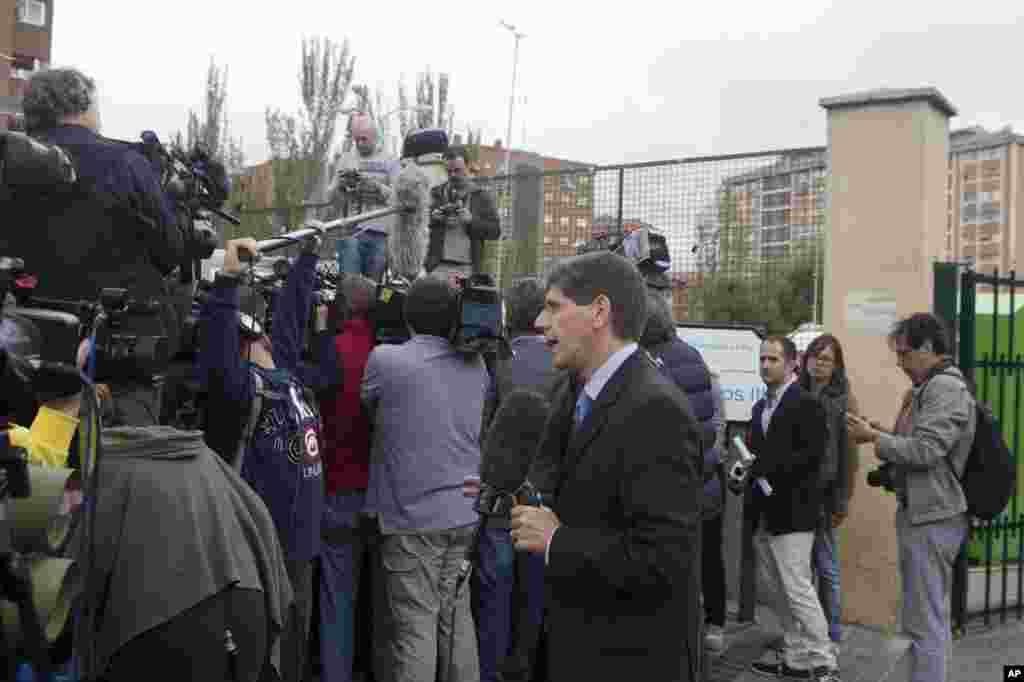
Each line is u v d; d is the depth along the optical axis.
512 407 2.85
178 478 2.79
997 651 6.96
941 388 5.23
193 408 3.53
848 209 7.39
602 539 2.54
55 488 2.29
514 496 2.82
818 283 7.76
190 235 3.56
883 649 6.68
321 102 25.83
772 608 6.90
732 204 8.14
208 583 2.72
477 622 4.88
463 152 7.11
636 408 2.59
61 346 2.53
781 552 5.95
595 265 2.78
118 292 2.83
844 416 6.34
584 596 2.60
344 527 4.61
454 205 6.96
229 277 3.43
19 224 3.06
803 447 5.88
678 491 2.52
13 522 2.23
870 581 7.16
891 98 7.18
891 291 7.22
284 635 3.66
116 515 2.70
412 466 4.46
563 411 2.92
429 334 4.60
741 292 8.06
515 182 9.06
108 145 3.20
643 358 2.75
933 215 7.27
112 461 2.75
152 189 3.21
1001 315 8.12
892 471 5.51
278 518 3.80
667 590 2.51
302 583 3.95
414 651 4.43
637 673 2.54
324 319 4.58
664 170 8.42
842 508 6.45
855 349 7.34
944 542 5.26
